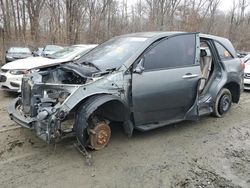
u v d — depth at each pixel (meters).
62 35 26.59
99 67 4.57
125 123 4.51
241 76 6.54
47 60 7.94
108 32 29.81
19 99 4.89
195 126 5.71
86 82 4.19
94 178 3.67
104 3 29.98
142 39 4.86
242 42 39.91
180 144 4.80
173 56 4.89
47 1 28.52
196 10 34.22
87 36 28.39
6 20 26.34
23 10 28.92
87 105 3.98
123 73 4.34
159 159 4.23
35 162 4.01
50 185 3.48
